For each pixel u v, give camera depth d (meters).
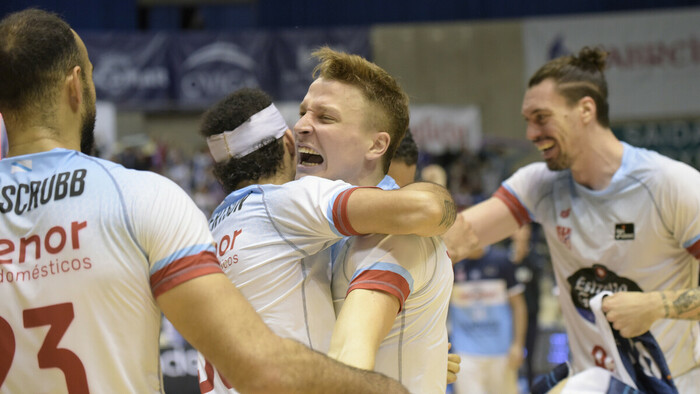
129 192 1.37
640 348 2.32
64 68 1.44
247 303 1.33
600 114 2.51
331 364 1.30
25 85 1.40
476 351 5.31
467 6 12.68
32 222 1.37
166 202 1.37
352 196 1.48
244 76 11.50
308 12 12.82
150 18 12.85
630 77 11.73
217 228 1.74
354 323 1.43
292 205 1.57
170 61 11.39
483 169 11.41
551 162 2.56
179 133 11.77
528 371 5.88
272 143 1.79
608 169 2.50
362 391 1.31
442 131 11.66
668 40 11.62
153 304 1.37
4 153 1.87
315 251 1.61
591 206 2.54
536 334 5.93
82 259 1.33
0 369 1.34
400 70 12.42
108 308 1.33
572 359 2.71
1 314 1.34
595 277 2.56
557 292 2.77
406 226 1.43
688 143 11.60
